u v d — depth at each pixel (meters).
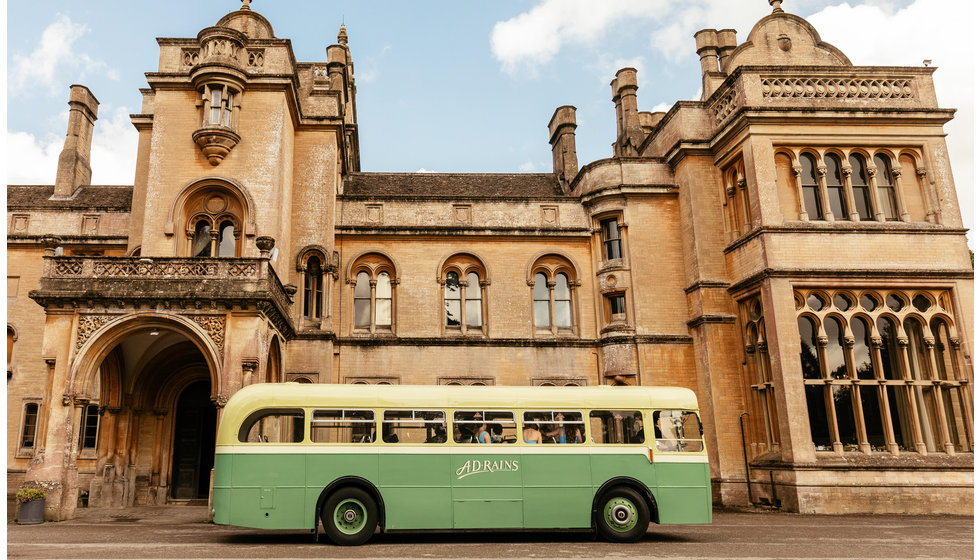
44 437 16.12
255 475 12.26
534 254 25.55
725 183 23.86
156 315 16.81
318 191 23.55
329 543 12.48
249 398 12.65
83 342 16.62
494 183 29.58
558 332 25.23
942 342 20.52
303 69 25.20
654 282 24.52
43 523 15.45
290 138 23.08
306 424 12.60
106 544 12.02
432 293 24.61
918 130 21.83
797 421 19.23
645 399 13.41
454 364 23.84
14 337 24.62
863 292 20.69
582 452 12.98
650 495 12.83
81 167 29.20
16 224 25.58
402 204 25.33
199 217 21.19
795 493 18.80
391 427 12.77
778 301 20.09
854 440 19.75
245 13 24.08
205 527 15.05
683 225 24.70
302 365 21.98
